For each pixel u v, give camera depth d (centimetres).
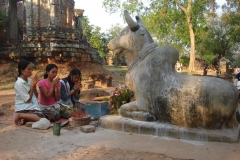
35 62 1994
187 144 393
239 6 2788
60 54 1972
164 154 351
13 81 1767
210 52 3084
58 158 339
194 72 2397
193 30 2539
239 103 857
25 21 2134
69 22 2227
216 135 401
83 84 1547
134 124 457
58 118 547
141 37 503
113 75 2338
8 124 541
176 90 435
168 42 3462
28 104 529
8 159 337
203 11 2547
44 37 2008
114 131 470
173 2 2477
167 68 463
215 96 405
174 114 438
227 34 2859
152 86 461
